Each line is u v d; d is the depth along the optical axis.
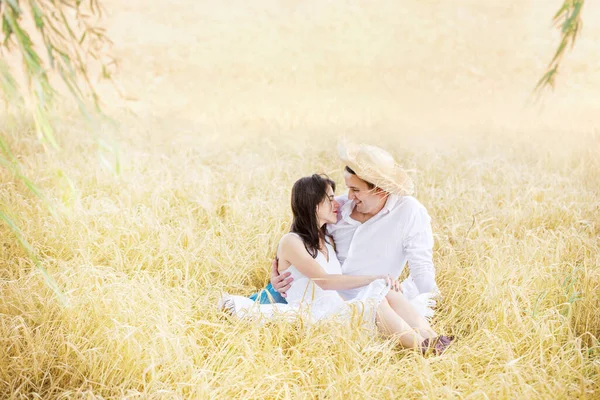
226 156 7.06
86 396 2.99
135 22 17.31
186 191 5.79
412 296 4.14
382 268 4.07
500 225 5.24
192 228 5.03
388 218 3.96
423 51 15.29
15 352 3.31
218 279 4.46
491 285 4.05
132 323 3.52
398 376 3.19
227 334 3.52
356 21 18.16
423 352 3.49
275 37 16.50
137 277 4.19
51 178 5.52
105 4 18.56
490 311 3.92
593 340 3.47
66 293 3.62
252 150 7.28
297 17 18.58
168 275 4.37
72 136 6.76
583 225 5.17
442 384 3.23
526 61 14.20
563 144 7.45
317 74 13.13
